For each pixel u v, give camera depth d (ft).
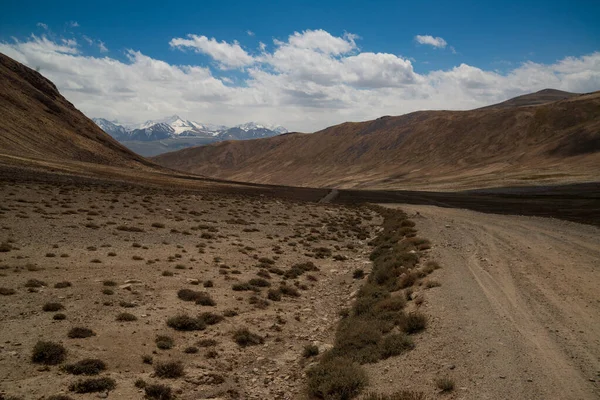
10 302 49.42
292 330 52.39
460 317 44.11
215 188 294.46
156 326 48.11
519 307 46.65
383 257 88.43
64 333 42.86
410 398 28.94
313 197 306.96
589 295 49.14
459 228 118.83
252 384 37.52
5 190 132.36
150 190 205.36
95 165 360.28
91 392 32.63
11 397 30.14
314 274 85.15
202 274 73.82
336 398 31.65
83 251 78.54
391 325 45.44
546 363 32.71
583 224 118.93
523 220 137.28
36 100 488.44
